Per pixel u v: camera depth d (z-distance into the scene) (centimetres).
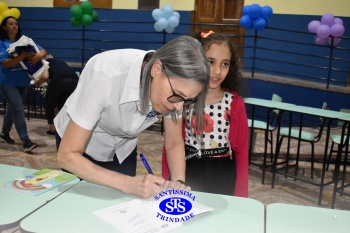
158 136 521
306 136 371
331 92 549
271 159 416
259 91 600
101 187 134
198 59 111
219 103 180
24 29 784
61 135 159
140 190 123
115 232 104
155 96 119
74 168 124
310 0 659
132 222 110
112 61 131
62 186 134
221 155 180
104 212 115
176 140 158
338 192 321
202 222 113
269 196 332
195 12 723
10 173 145
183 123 175
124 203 122
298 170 409
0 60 380
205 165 178
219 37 174
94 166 126
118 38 755
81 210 116
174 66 110
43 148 431
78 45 773
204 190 178
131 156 178
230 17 712
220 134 179
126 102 129
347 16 647
